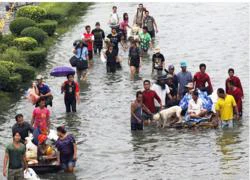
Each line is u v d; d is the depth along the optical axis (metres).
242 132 59.56
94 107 67.81
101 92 72.38
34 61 81.25
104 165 53.69
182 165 52.97
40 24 95.00
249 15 106.31
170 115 62.03
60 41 94.06
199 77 65.75
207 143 57.34
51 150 53.16
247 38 92.38
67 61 84.25
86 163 54.16
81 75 76.94
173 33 96.75
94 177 51.44
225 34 95.00
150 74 78.31
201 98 62.41
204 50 87.25
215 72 77.44
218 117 60.97
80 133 60.94
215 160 53.59
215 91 65.25
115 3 119.25
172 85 65.44
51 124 63.06
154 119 62.00
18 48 83.06
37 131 54.62
